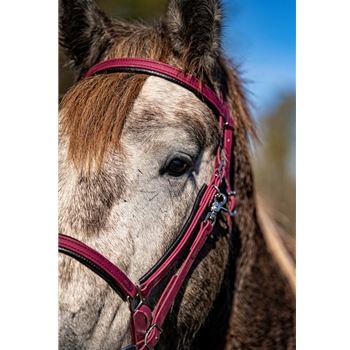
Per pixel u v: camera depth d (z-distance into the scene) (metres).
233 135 0.99
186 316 0.91
